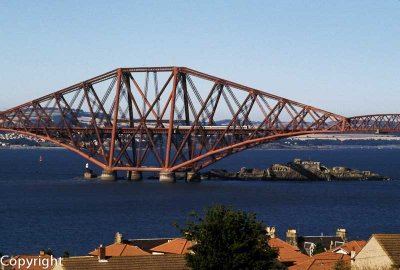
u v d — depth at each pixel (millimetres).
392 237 85812
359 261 87750
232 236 77875
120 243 116250
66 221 193375
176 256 85625
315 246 122812
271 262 80188
